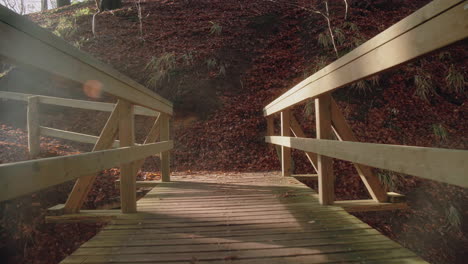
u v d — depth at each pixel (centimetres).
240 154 605
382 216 423
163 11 1005
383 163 155
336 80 217
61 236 329
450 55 703
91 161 174
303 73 736
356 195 466
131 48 816
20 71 678
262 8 987
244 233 216
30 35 129
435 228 400
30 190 115
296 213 263
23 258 301
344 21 827
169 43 835
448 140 541
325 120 270
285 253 179
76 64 171
